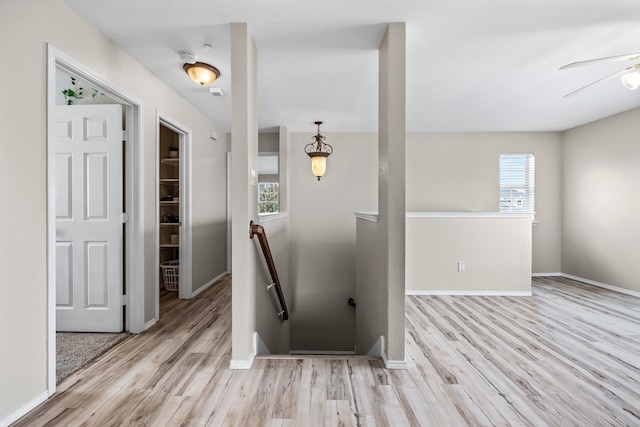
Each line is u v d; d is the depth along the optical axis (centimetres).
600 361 231
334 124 494
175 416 163
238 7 200
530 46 249
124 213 276
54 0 185
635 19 212
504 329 298
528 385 197
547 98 372
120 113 270
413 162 538
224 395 183
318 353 545
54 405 172
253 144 237
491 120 468
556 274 534
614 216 442
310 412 168
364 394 185
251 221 228
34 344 170
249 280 220
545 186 532
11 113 157
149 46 248
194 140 399
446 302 393
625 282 429
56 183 271
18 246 161
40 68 174
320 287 548
